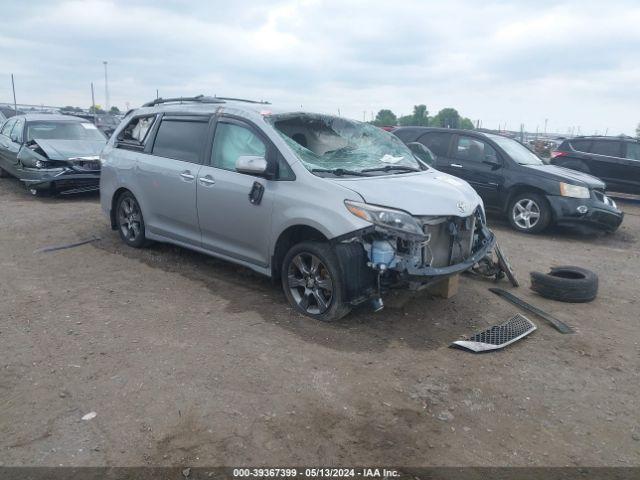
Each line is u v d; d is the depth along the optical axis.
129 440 2.90
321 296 4.49
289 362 3.81
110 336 4.15
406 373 3.75
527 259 7.18
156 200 5.93
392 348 4.12
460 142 9.70
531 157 9.66
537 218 8.81
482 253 4.90
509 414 3.32
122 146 6.52
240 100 5.91
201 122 5.50
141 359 3.79
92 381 3.49
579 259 7.34
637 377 3.87
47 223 7.95
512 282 5.71
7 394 3.32
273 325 4.43
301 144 4.99
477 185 9.38
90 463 2.72
